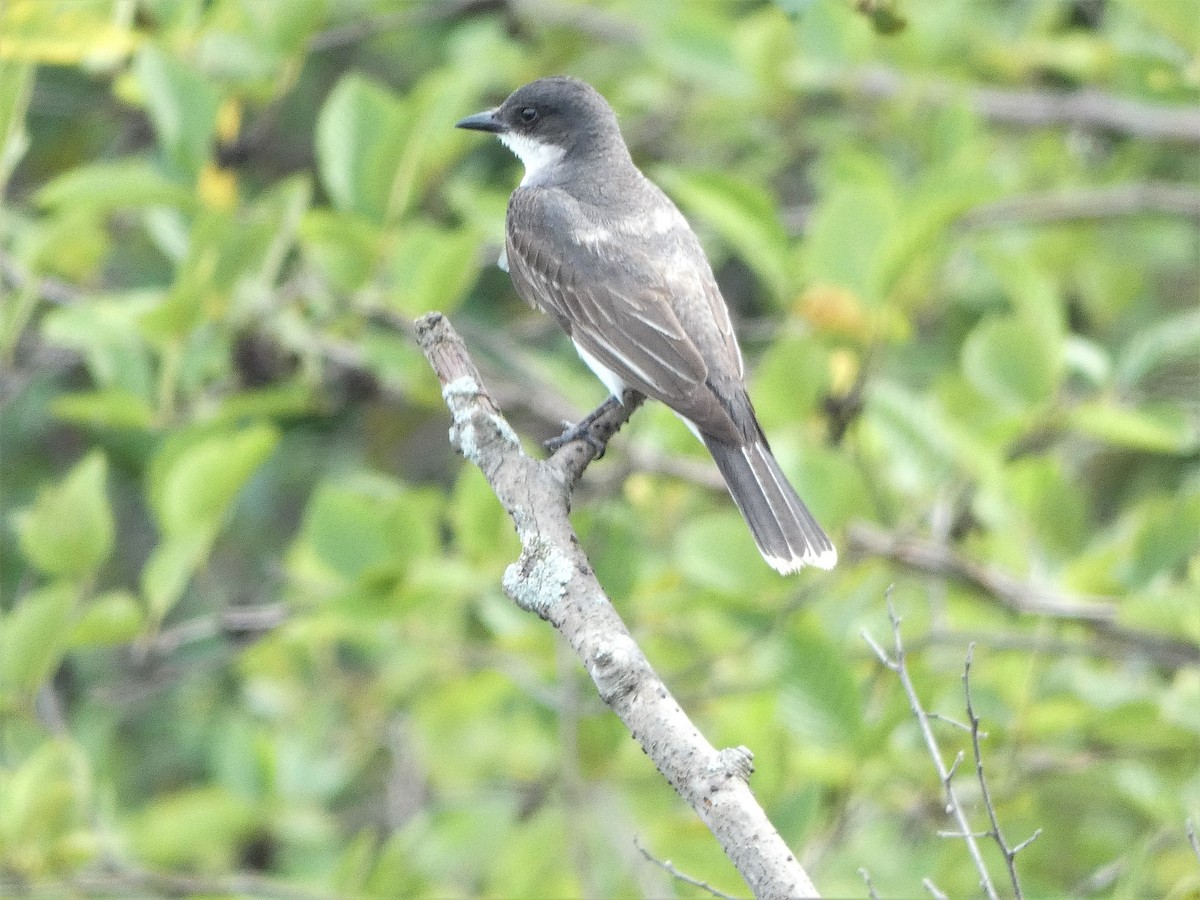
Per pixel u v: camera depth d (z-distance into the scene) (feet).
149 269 51.78
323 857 42.47
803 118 50.75
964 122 43.32
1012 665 36.68
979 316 49.32
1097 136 51.62
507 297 53.57
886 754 33.22
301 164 55.42
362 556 37.37
